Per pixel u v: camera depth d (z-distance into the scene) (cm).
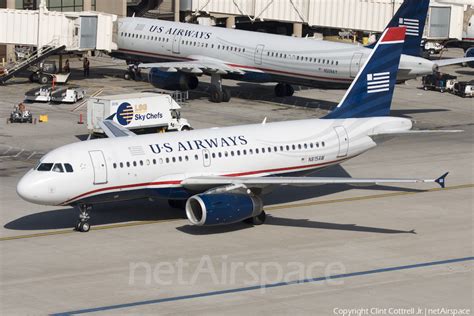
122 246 11475
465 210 13412
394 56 14025
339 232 12212
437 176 15338
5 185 14325
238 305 9525
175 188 12331
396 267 10819
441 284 10262
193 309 9400
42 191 11531
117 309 9356
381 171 15600
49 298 9631
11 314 9169
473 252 11444
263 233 12144
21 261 10838
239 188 12200
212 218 11719
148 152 12169
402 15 18988
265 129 13262
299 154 13275
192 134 12762
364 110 14025
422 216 13062
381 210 13338
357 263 10944
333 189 14538
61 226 12312
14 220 12550
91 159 11781
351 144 13750
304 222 12681
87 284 10081
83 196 11756
